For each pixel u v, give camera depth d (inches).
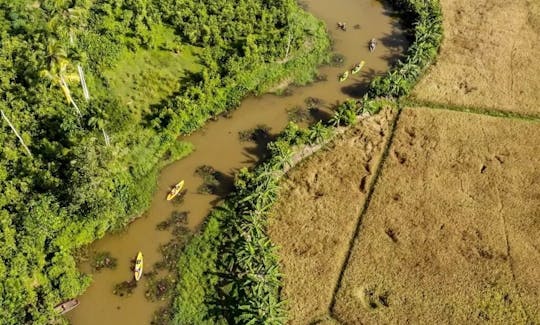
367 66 2994.6
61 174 2140.7
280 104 2726.4
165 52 2773.1
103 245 2106.3
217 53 2792.8
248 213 2193.7
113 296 1961.1
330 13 3319.4
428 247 2149.4
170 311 1932.8
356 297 1993.1
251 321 1825.8
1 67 2481.5
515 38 3166.8
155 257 2081.7
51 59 2087.8
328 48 3053.6
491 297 2010.3
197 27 2817.4
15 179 2053.4
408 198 2315.5
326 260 2096.5
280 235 2160.4
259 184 2249.0
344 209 2269.9
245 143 2524.6
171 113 2426.2
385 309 1966.0
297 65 2883.9
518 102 2778.1
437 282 2043.6
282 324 1884.8
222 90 2608.3
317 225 2206.0
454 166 2453.2
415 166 2445.9
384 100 2778.1
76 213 2007.9
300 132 2479.1
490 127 2637.8
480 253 2144.4
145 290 1983.3
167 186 2315.5
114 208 2100.1
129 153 2336.4
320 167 2434.8
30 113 2329.0
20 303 1797.5
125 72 2659.9
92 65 2615.7
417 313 1958.7
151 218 2202.3
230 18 2928.2
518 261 2117.4
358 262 2091.5
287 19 2999.5
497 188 2370.8
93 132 2311.8
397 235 2178.9
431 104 2768.2
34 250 1888.5
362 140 2571.4
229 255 2086.6
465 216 2258.9
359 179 2400.3
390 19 3331.7
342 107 2637.8
